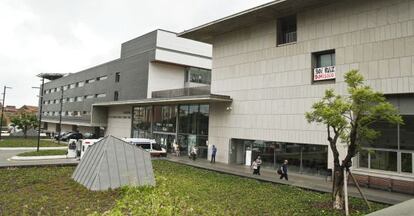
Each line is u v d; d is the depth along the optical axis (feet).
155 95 140.77
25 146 136.98
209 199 46.62
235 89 97.81
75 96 221.46
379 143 65.77
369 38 67.82
